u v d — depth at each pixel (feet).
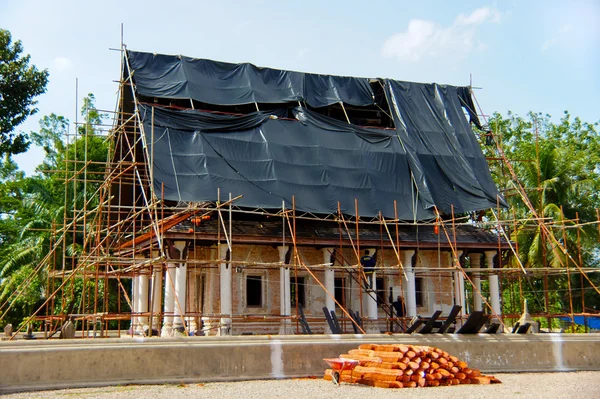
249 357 64.23
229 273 88.69
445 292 109.81
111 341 58.75
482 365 73.97
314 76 117.50
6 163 197.67
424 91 121.19
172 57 110.32
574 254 147.02
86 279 93.91
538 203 146.20
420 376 60.80
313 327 98.58
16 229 164.55
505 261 109.19
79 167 160.86
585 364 77.10
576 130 185.06
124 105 107.86
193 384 60.18
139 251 91.66
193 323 93.66
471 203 107.96
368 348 65.92
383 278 106.32
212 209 82.02
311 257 101.96
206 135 99.04
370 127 115.24
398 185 106.32
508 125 186.39
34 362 55.36
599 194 163.32
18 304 138.72
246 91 110.01
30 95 124.67
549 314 97.50
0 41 123.85
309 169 101.86
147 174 93.61
